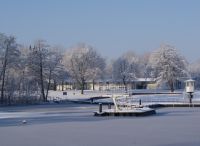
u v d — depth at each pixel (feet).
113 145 83.76
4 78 310.86
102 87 543.39
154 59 405.39
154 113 174.70
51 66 348.18
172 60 396.16
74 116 167.22
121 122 135.54
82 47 448.24
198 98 297.74
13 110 224.53
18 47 329.72
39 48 346.13
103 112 165.48
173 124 126.31
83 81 439.22
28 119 155.12
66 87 534.78
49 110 218.59
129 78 524.11
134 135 99.55
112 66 563.48
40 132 108.47
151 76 470.39
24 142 89.66
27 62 338.54
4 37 314.14
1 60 313.73
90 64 442.09
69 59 441.68
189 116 158.71
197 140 89.71
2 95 301.02
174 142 86.94
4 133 107.14
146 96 328.49
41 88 338.54
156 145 83.20
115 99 173.17
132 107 184.34
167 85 424.05
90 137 96.68
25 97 306.35
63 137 97.25
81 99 332.60
